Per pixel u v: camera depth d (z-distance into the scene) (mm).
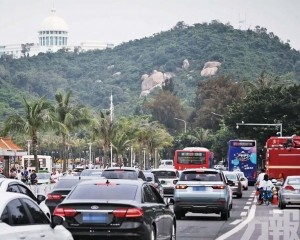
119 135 131875
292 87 129375
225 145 170875
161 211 22109
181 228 33094
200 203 37062
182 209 37312
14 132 92562
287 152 65938
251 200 60000
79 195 21172
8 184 23984
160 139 174000
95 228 20344
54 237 16359
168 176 56500
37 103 92000
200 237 28844
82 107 102062
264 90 131250
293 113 126438
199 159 87875
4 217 14844
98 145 163250
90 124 102062
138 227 20297
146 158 182125
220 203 37062
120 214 20328
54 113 93500
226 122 131875
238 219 38531
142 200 21078
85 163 189000
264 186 52438
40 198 25312
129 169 40781
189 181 37500
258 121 127438
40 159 141250
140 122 168500
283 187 46875
